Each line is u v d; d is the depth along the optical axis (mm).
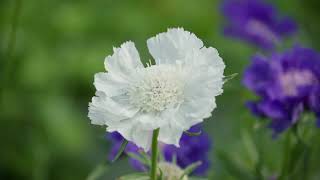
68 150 871
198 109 474
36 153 854
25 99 889
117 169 761
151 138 483
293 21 944
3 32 910
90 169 868
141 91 492
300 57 671
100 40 948
